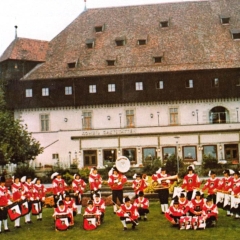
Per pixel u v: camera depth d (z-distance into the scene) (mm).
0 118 48531
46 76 59125
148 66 57594
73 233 19891
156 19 62688
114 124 57875
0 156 43844
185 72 56781
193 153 54656
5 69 60688
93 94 58094
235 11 62156
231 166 49094
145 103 57438
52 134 58625
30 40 63000
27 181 23234
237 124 54062
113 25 63062
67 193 24734
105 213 24672
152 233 19219
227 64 56438
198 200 20094
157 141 54875
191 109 56906
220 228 19875
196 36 59688
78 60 59844
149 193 28469
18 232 20656
